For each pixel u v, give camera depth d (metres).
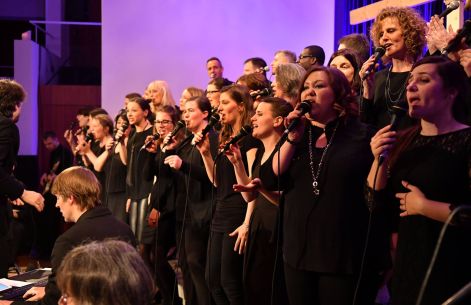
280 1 9.07
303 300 3.10
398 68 3.75
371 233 2.99
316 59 5.14
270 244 3.78
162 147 4.96
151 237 5.50
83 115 8.62
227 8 9.28
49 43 11.15
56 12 12.25
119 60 9.53
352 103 3.15
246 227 4.05
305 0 8.98
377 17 3.80
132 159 6.03
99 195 3.74
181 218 5.08
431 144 2.61
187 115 4.88
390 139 2.67
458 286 2.47
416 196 2.54
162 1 9.46
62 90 10.95
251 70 6.05
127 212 6.26
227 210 4.25
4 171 5.03
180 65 9.45
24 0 12.35
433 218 2.49
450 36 3.48
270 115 3.71
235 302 4.20
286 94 4.18
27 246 7.71
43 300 3.46
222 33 9.30
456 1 3.60
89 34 11.14
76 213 3.70
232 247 4.20
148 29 9.48
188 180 4.73
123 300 2.04
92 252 2.09
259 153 3.89
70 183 3.66
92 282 2.03
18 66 10.51
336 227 2.99
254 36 9.18
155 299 5.95
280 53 5.45
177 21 9.45
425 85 2.59
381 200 2.79
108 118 7.00
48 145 8.86
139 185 5.87
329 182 3.03
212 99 5.35
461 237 2.48
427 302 2.50
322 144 3.13
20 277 4.34
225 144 3.83
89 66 11.16
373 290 3.05
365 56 4.78
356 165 3.01
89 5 11.97
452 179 2.52
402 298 2.61
